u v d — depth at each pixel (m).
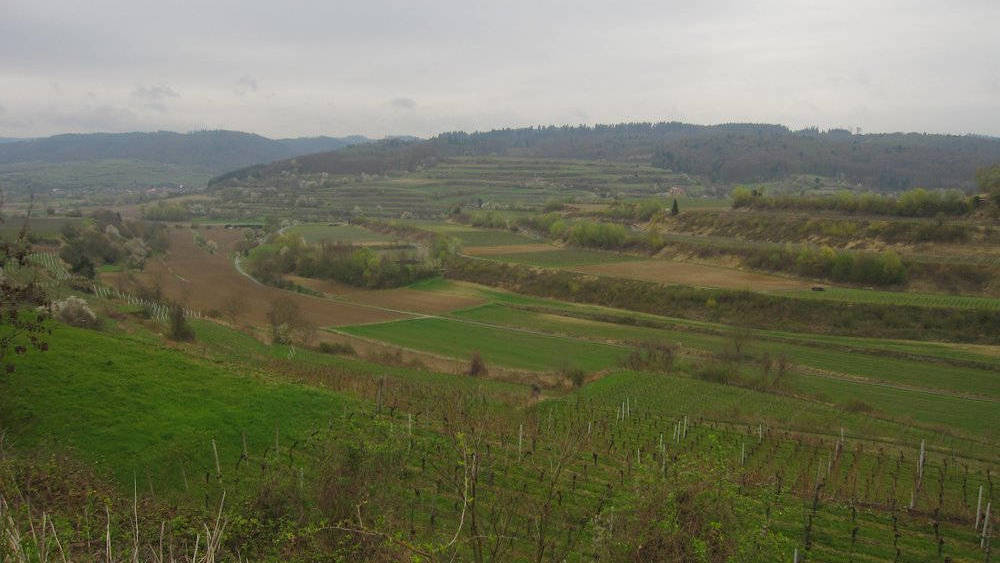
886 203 108.81
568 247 127.88
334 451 19.86
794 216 116.00
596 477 27.31
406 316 83.94
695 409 42.78
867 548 22.28
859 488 29.14
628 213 148.12
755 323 77.00
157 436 25.09
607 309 89.00
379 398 33.75
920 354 62.56
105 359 30.22
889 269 83.19
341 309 86.38
